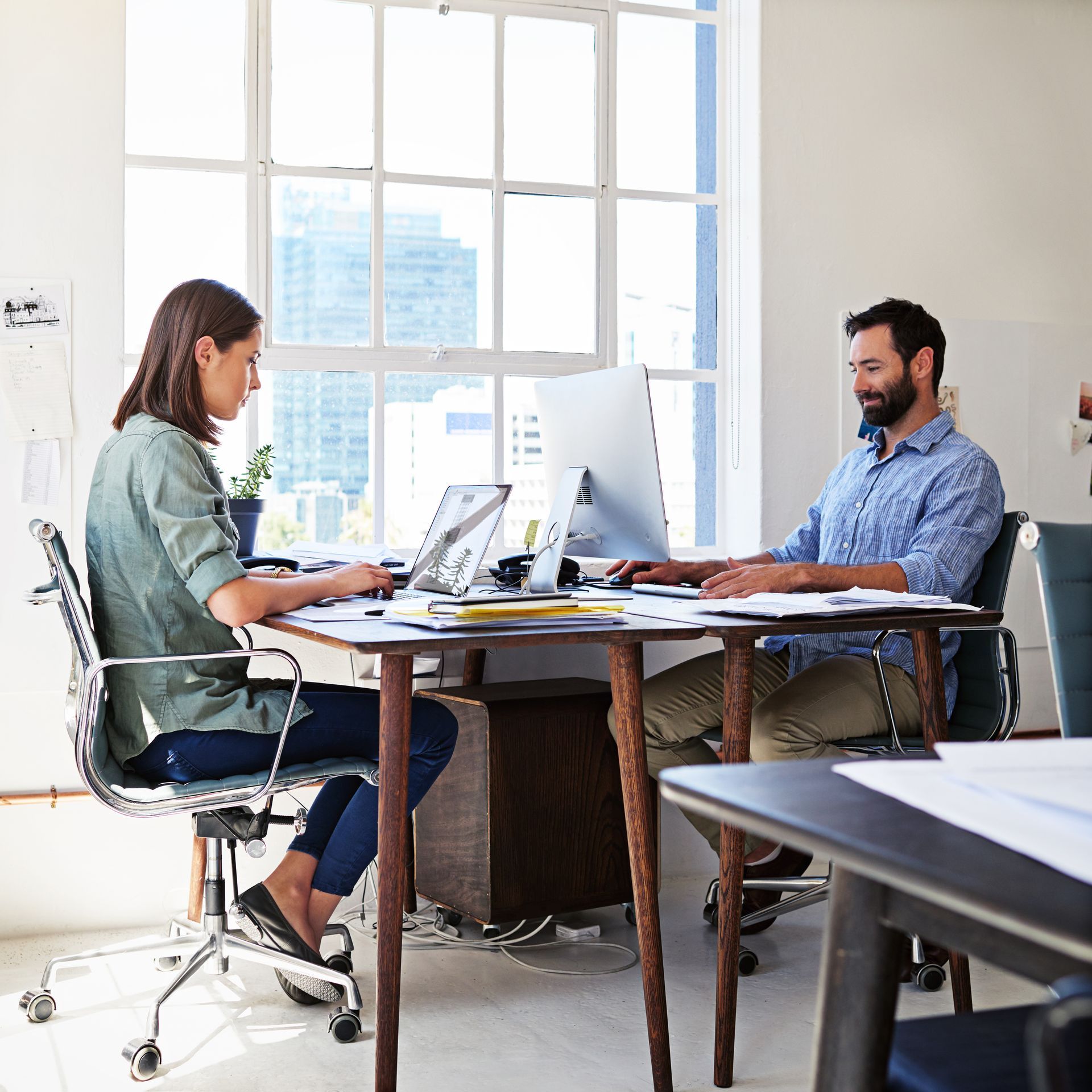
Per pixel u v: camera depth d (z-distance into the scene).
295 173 3.19
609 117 3.47
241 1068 2.07
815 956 2.68
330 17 3.22
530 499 3.43
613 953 2.71
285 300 3.21
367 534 3.29
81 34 2.89
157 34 3.10
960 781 0.75
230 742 2.07
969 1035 0.85
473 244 3.36
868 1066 0.74
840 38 3.46
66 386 2.88
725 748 2.00
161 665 2.06
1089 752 0.79
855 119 3.48
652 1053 1.94
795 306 3.43
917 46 3.54
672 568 2.79
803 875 2.94
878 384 2.72
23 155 2.85
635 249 3.53
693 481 3.59
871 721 2.43
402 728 1.81
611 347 3.49
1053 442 3.69
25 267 2.85
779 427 3.42
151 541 2.07
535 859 2.68
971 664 2.51
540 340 3.44
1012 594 3.63
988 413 3.62
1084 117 3.72
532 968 2.59
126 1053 2.01
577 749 2.73
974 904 0.57
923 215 3.55
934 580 2.40
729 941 1.98
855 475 2.87
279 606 2.07
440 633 1.79
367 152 3.26
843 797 0.76
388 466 3.30
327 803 2.37
